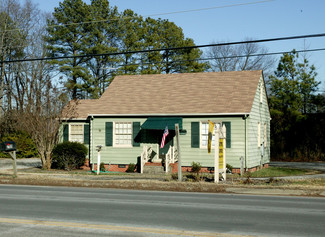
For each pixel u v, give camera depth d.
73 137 28.36
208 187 15.73
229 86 26.97
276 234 7.88
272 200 12.74
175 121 24.98
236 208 11.00
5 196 13.51
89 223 8.89
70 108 28.36
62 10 46.66
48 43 45.66
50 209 10.79
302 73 41.16
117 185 17.05
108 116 26.94
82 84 46.12
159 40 51.00
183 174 21.94
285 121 38.78
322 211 10.55
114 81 30.62
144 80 29.97
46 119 25.88
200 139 25.06
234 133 24.38
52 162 28.12
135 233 7.92
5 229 8.31
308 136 37.88
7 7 40.72
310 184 17.19
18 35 40.94
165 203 11.92
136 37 49.09
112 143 26.78
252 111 25.31
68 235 7.79
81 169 27.45
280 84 40.94
